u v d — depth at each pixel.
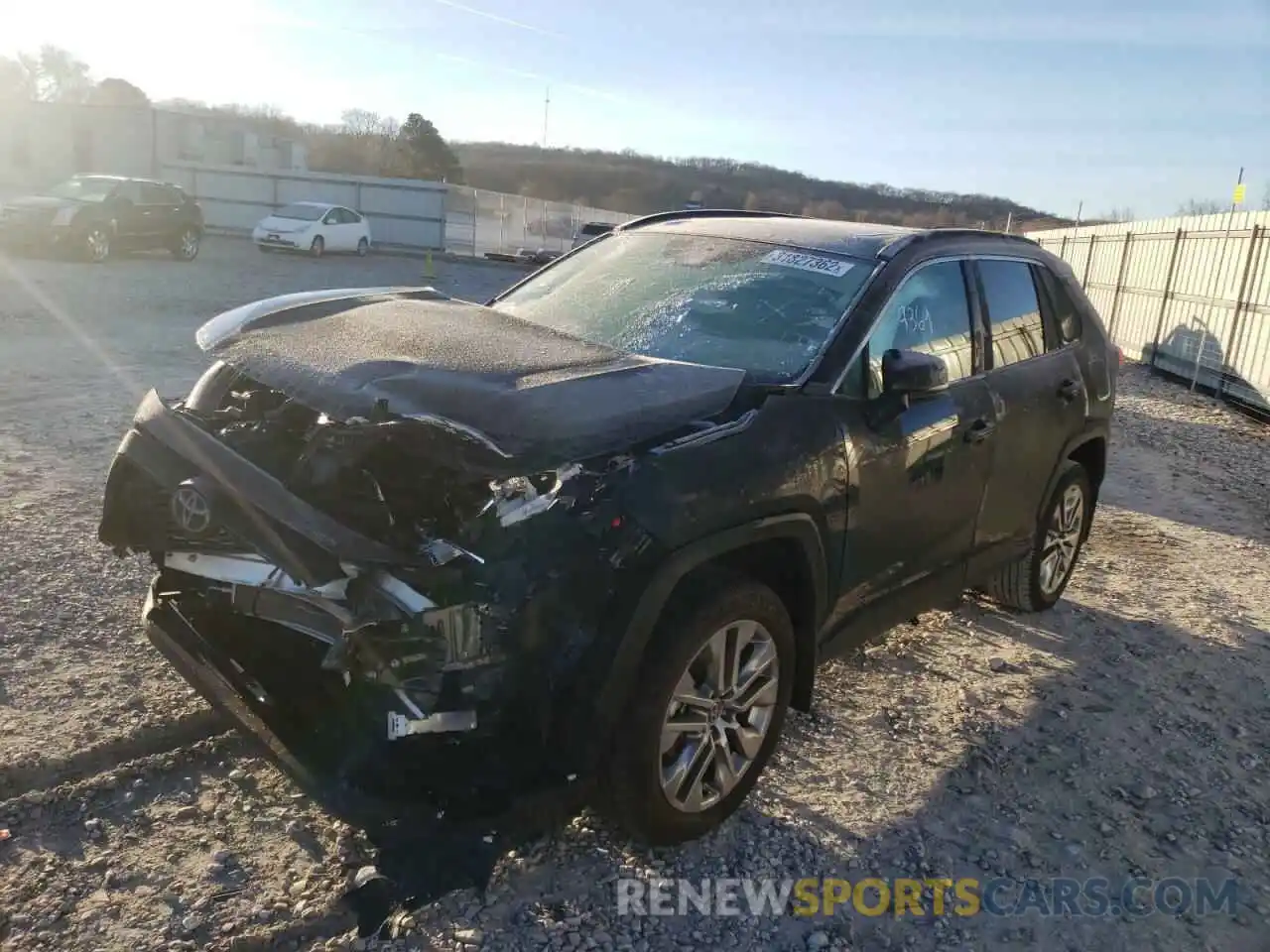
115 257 22.06
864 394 3.61
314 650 3.09
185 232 22.53
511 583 2.62
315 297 3.88
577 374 2.94
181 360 10.48
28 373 9.23
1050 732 4.14
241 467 2.93
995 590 5.32
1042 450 4.77
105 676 3.84
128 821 3.05
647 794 2.93
